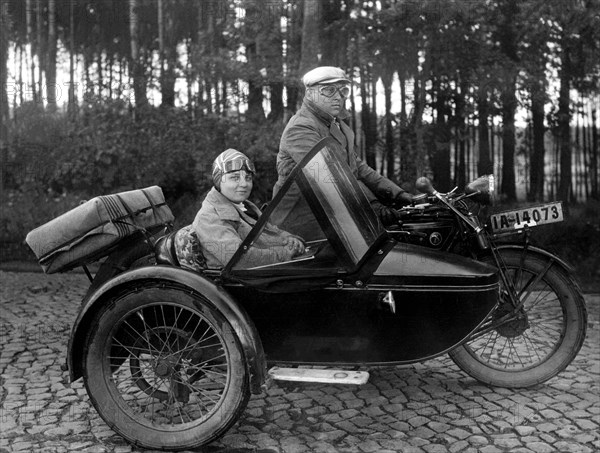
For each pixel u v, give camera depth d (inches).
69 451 113.6
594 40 255.9
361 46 260.8
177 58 320.5
